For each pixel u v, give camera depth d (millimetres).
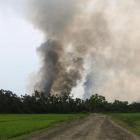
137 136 22891
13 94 170000
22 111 155875
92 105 175375
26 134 25859
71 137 21891
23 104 166000
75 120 61719
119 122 50625
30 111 159250
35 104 167250
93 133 25656
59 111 170125
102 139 20141
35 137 22625
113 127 35219
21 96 172625
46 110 166875
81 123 46906
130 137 21844
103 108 174625
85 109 181500
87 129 31469
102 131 28219
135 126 37969
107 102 175375
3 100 157375
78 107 178250
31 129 30375
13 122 48656
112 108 177750
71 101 181500
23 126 35438
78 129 31531
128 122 43312
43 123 43250
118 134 24562
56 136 23031
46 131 28938
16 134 24953
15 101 162250
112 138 20906
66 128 33594
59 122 49969
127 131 28359
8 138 22438
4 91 165625
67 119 62781
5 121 53969
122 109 176250
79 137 21812
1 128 31453
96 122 50469
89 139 20156
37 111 165500
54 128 33844
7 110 153500
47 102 174250
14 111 153375
